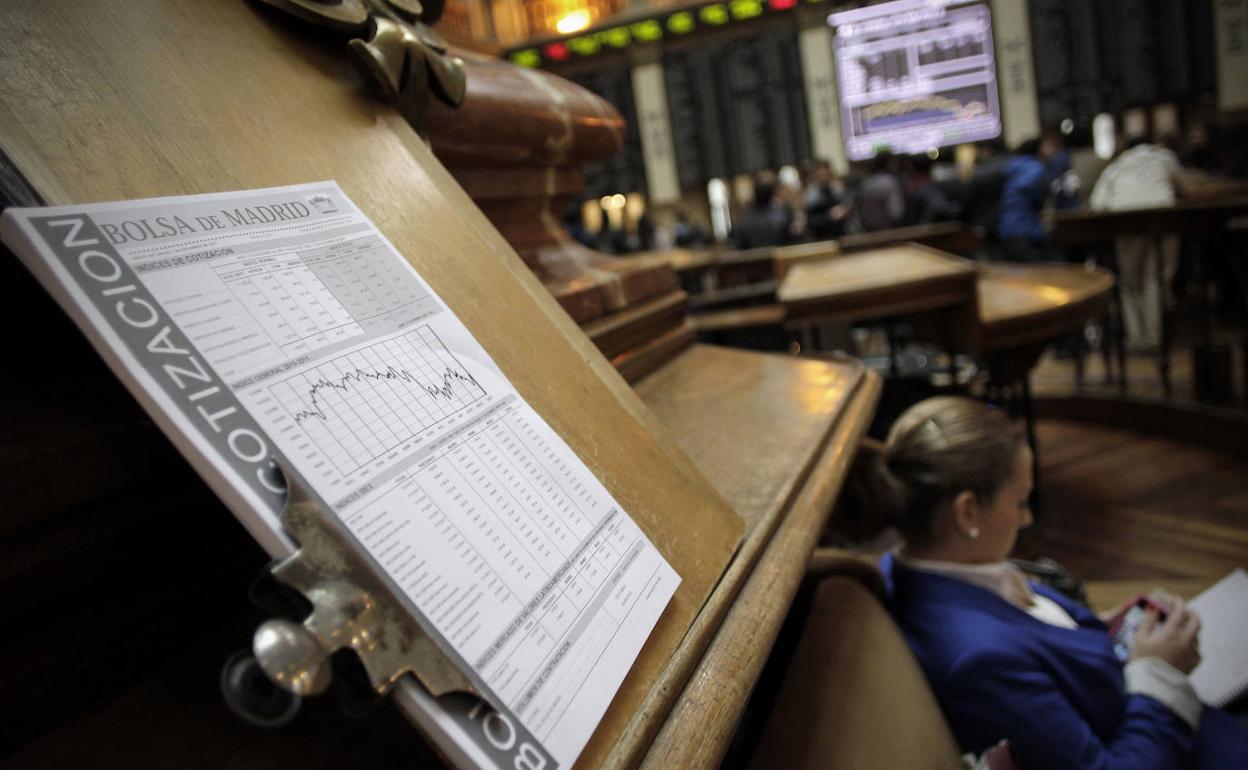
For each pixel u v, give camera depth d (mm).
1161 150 5172
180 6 604
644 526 608
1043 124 8812
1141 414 3740
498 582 458
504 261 730
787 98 9391
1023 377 2791
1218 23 8281
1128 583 1969
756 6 9078
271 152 587
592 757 438
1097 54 8570
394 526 432
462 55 1128
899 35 8906
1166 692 1218
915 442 1328
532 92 1153
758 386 1341
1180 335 4930
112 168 476
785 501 838
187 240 467
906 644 1121
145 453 583
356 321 521
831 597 1103
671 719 495
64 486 528
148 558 594
